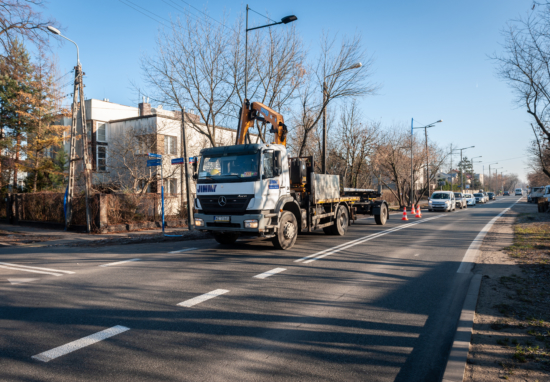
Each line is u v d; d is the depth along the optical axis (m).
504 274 7.60
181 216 20.95
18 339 4.38
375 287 6.73
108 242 13.14
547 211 26.50
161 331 4.62
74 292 6.45
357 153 31.95
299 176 11.95
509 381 3.37
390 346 4.23
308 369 3.66
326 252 10.38
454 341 4.25
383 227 17.73
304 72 20.11
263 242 12.47
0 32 15.51
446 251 10.61
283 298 6.02
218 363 3.77
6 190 25.67
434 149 39.88
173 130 27.55
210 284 6.92
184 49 18.69
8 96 25.52
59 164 28.12
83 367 3.67
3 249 12.34
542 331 4.51
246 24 16.55
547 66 14.49
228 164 10.27
